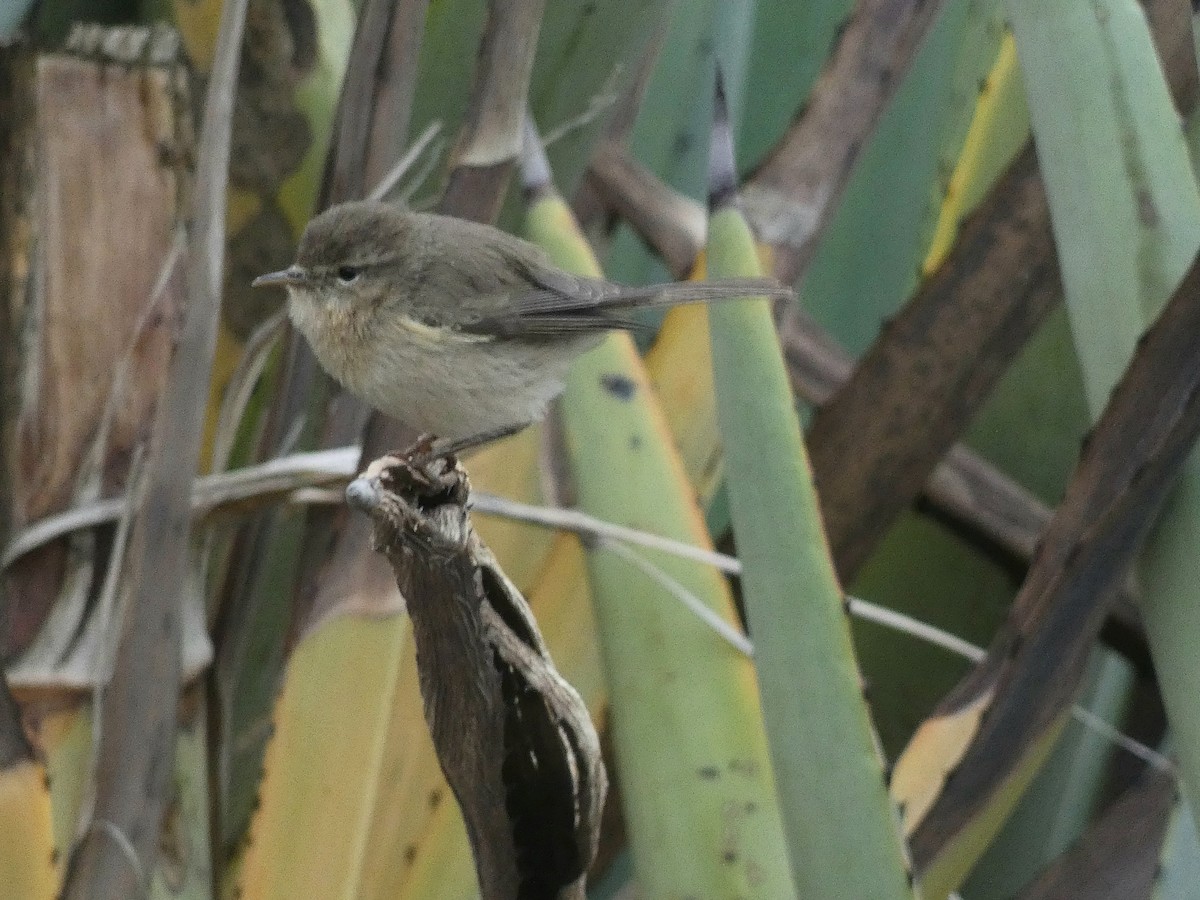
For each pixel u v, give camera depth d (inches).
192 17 293.4
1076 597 200.1
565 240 278.4
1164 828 274.5
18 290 225.9
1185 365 195.0
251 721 292.7
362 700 231.6
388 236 258.4
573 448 255.3
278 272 285.9
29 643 219.1
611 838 303.4
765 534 199.2
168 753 209.3
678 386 297.0
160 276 225.8
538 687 184.9
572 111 307.9
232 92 207.2
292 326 271.1
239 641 254.2
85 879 204.7
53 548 223.1
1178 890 211.0
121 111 230.1
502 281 258.4
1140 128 217.6
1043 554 204.4
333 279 261.7
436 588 175.0
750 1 402.6
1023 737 206.5
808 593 197.2
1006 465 359.9
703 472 294.4
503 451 301.7
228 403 251.0
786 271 309.3
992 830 211.9
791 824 195.8
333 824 229.5
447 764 189.5
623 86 310.7
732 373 204.5
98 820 206.1
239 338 303.7
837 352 377.4
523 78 253.3
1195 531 199.8
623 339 266.1
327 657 231.6
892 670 353.4
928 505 342.6
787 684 196.2
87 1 309.3
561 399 271.9
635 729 231.1
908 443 303.7
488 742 185.8
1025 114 351.6
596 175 350.9
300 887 228.5
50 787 216.1
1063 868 278.2
